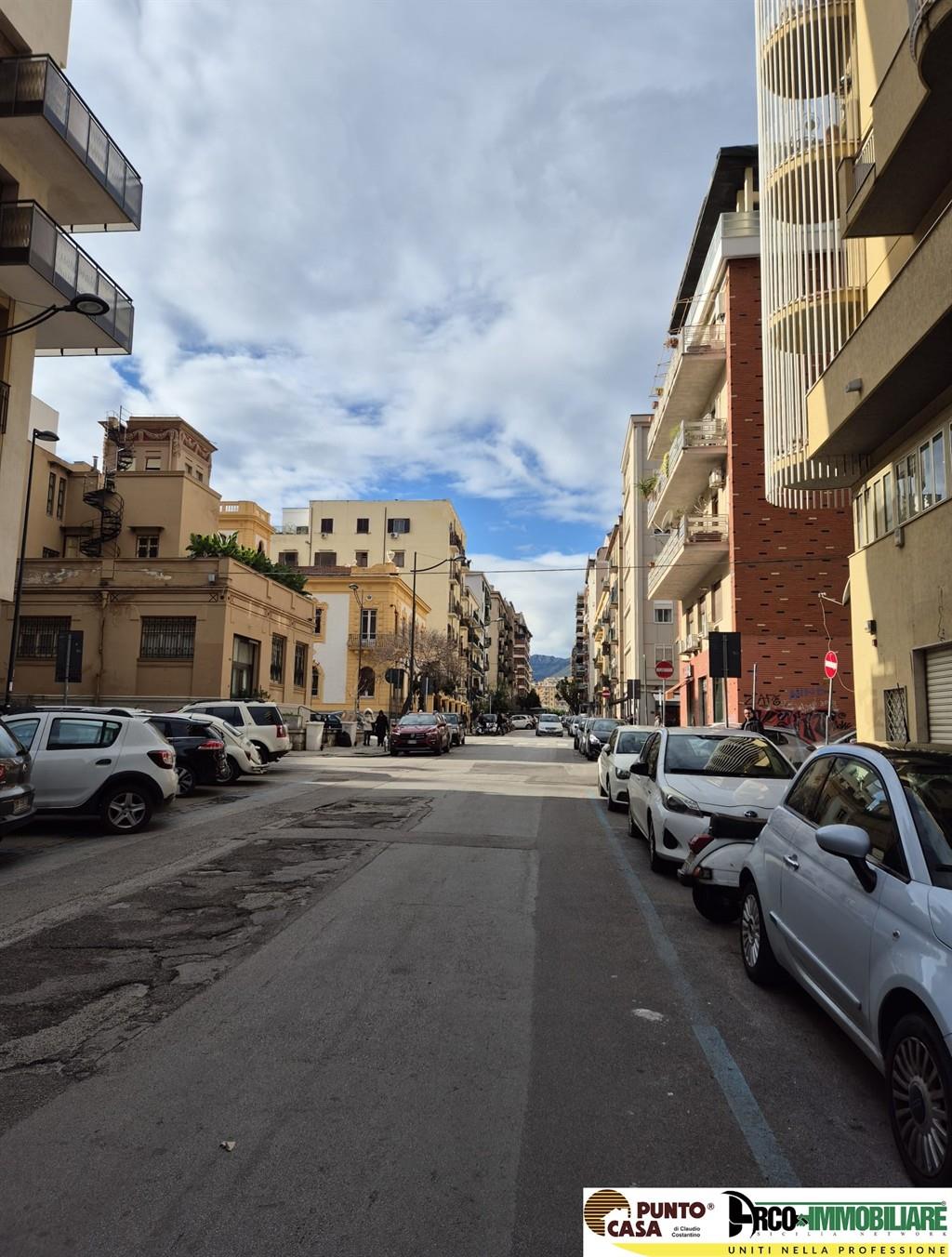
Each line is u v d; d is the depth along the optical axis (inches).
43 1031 183.8
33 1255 109.6
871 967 147.7
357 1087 158.4
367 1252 111.0
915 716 525.3
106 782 445.1
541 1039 183.8
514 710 5492.1
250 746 739.4
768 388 729.6
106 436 1744.6
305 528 3161.9
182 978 218.7
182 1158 132.6
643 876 363.6
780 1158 137.3
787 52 696.4
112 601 1151.0
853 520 645.9
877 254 623.5
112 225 773.9
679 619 1407.5
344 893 314.2
